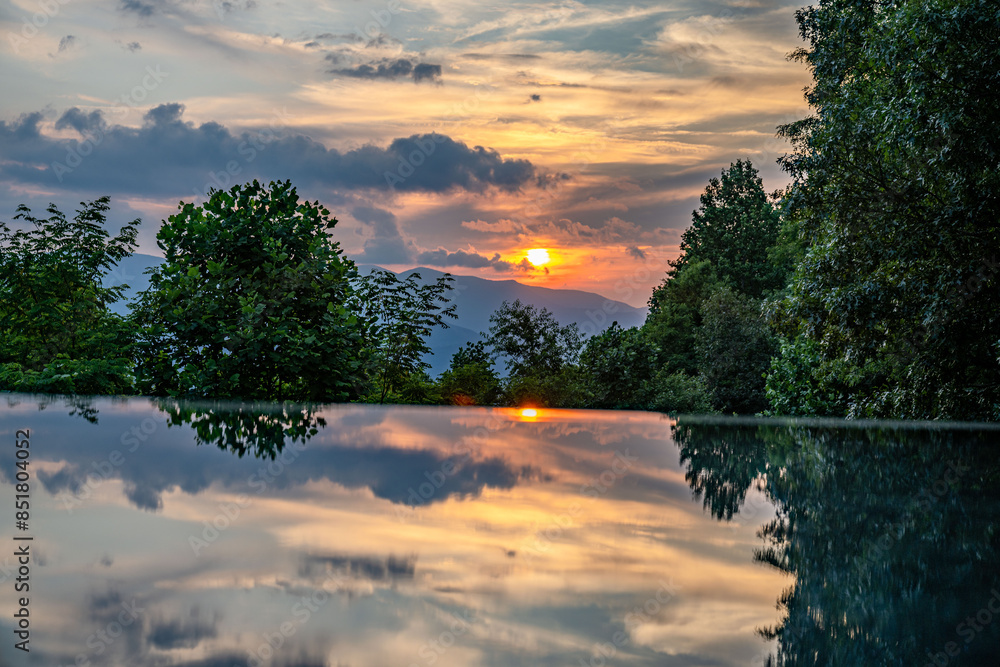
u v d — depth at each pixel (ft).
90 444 4.93
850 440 6.50
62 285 29.58
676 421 9.20
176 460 4.44
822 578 2.40
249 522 2.97
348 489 3.74
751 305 122.21
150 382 18.88
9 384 21.11
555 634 1.79
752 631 1.89
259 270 19.93
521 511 3.36
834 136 36.11
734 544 2.81
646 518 3.25
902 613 1.96
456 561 2.50
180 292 18.74
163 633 1.72
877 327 35.47
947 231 30.86
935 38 29.19
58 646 1.60
